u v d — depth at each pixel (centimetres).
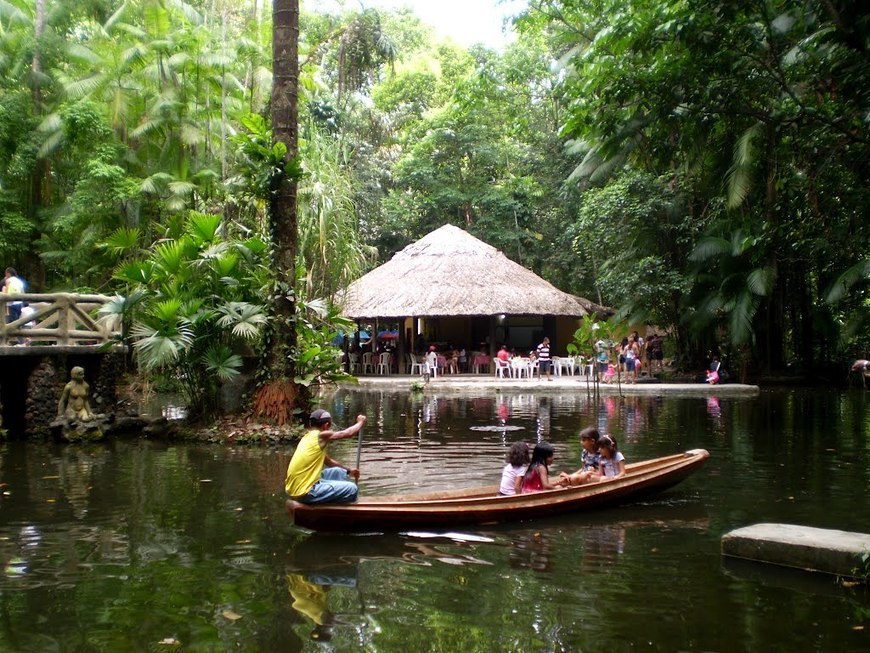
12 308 1340
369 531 655
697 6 684
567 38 2017
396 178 3594
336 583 523
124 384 1888
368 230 3438
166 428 1245
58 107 2050
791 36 814
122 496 785
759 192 1706
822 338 2492
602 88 815
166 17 2047
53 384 1238
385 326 3212
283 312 1234
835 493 798
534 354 2664
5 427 1238
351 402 1861
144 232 1997
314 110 2492
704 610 470
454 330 3064
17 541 621
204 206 1845
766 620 454
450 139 3469
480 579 531
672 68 725
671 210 2306
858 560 523
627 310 2464
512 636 433
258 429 1174
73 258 1962
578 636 433
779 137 841
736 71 729
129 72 2119
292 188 1245
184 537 635
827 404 1755
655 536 641
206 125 2067
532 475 749
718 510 731
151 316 1161
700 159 1327
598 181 2942
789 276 2339
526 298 2561
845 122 708
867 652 409
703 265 2303
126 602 485
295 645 421
